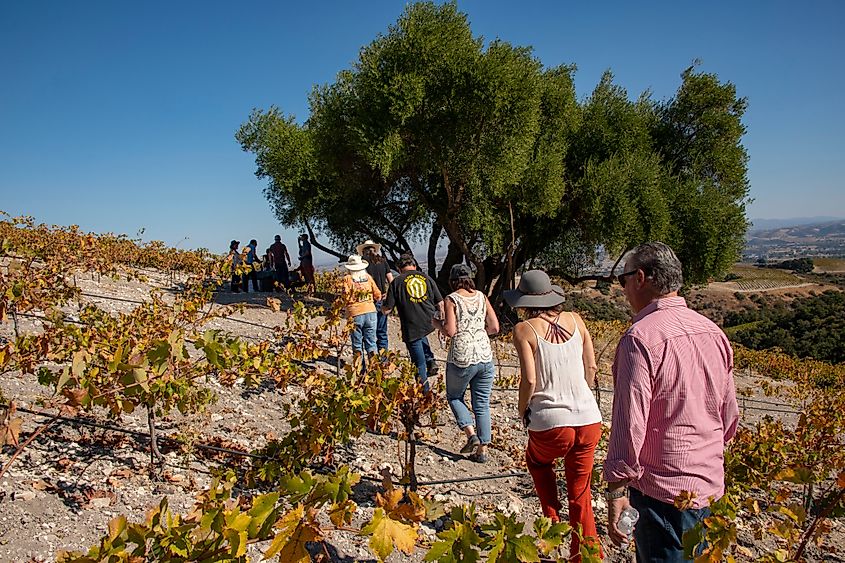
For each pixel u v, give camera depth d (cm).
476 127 1638
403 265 662
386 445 550
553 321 350
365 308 736
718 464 237
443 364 1008
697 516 230
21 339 385
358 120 1614
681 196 1983
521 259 2219
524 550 210
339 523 227
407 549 217
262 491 406
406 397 427
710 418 236
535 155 1873
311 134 2112
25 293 559
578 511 337
